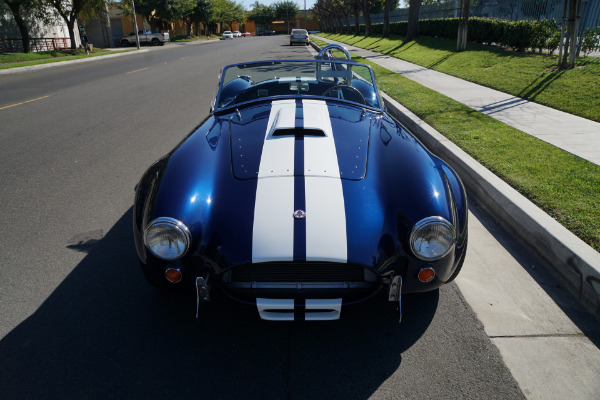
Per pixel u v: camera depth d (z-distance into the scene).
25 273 2.70
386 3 25.45
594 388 1.83
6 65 17.59
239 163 2.31
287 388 1.85
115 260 2.84
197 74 13.60
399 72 11.21
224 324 2.24
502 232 3.16
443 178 2.24
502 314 2.30
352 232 1.90
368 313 2.32
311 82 3.70
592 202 3.15
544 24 11.07
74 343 2.10
